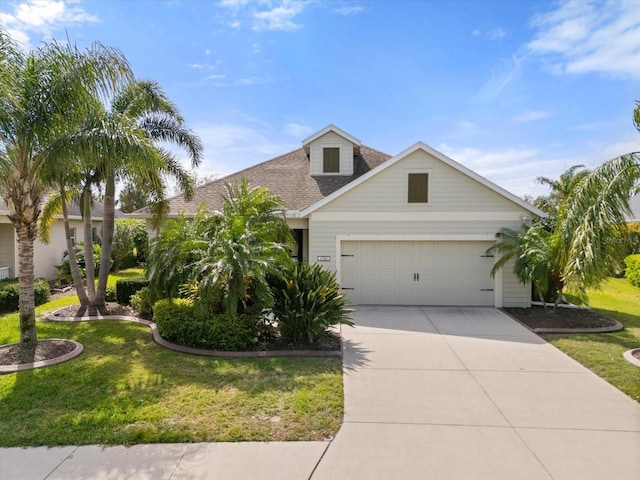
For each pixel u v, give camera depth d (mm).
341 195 12570
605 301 14016
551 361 7469
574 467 4105
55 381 6270
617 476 3955
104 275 11633
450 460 4223
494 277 12352
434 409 5434
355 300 12812
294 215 12680
